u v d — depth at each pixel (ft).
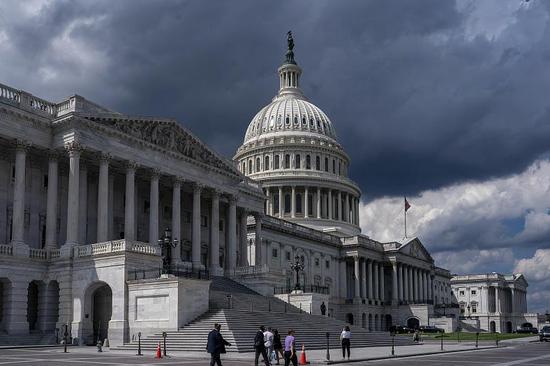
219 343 110.93
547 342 298.76
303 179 534.78
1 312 208.74
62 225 233.55
